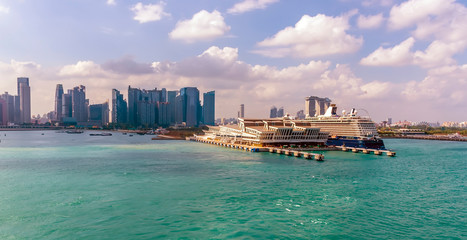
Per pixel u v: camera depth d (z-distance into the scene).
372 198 74.75
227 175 104.12
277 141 196.88
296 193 79.25
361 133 198.38
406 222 58.94
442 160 145.50
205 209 66.25
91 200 72.94
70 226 56.50
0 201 72.19
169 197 75.69
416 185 88.75
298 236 52.28
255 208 66.88
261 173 108.06
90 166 127.25
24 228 55.62
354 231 54.47
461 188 85.38
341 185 88.44
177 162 139.38
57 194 78.56
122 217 61.19
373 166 124.56
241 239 50.94
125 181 94.56
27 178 99.94
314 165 127.31
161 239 50.78
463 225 57.34
